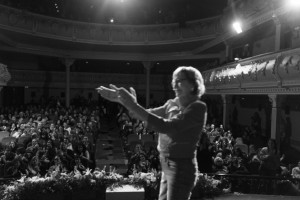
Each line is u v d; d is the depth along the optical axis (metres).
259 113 20.64
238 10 19.91
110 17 28.66
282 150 16.56
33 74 30.05
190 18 28.48
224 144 12.53
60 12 26.97
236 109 24.52
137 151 11.15
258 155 9.57
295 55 11.80
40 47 28.80
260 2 16.84
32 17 24.00
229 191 5.10
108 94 1.92
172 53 31.91
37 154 10.15
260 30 18.91
